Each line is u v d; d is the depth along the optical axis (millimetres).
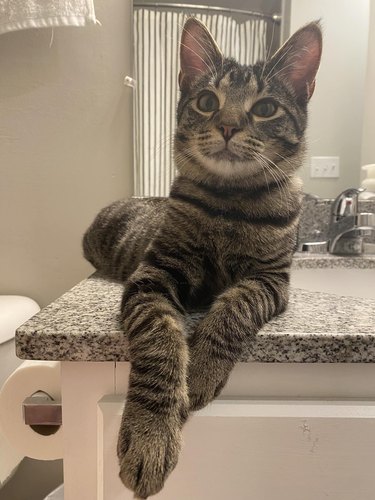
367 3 1156
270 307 523
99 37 1051
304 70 636
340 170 1197
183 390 453
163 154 1091
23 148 1071
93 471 502
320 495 488
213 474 480
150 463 415
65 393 490
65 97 1062
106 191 1097
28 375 561
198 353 482
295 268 991
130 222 841
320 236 1154
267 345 468
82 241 1010
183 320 539
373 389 491
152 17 1065
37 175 1081
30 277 1109
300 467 482
